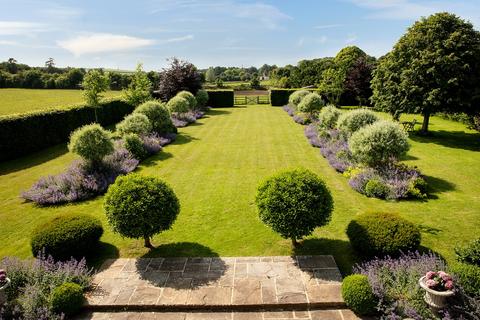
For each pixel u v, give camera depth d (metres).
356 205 9.90
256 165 14.34
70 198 10.63
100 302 5.99
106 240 8.24
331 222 8.82
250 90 59.34
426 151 16.12
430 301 5.34
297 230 6.86
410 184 10.52
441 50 17.58
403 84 18.91
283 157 15.55
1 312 5.56
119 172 12.83
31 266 6.59
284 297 5.97
